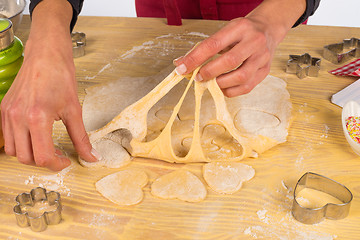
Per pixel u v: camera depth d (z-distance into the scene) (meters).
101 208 0.64
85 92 0.91
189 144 0.75
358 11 2.58
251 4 1.17
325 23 2.47
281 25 0.72
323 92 0.90
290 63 0.95
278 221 0.61
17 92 0.60
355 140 0.72
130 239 0.58
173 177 0.69
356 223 0.61
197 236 0.59
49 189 0.67
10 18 0.94
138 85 0.92
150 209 0.63
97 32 1.15
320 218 0.60
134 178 0.68
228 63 0.65
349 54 1.00
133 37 1.12
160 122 0.81
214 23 1.17
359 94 0.87
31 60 0.62
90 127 0.80
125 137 0.77
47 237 0.59
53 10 0.71
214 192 0.66
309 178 0.65
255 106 0.84
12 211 0.63
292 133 0.79
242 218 0.62
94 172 0.71
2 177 0.70
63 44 0.65
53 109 0.60
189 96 0.88
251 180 0.68
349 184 0.67
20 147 0.60
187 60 0.65
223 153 0.73
